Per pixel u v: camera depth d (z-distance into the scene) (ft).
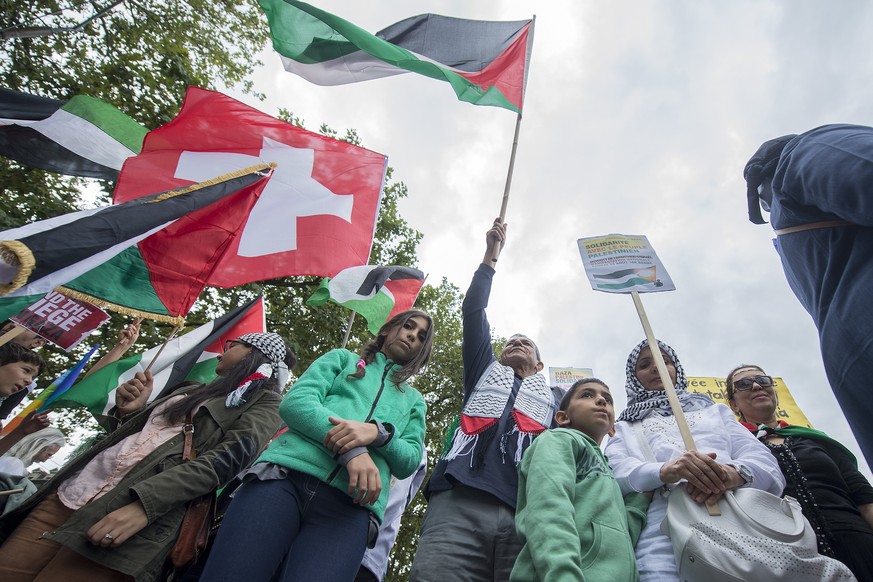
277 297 33.24
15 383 10.64
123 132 17.53
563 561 5.34
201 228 11.09
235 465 7.63
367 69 14.74
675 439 7.84
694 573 5.78
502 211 12.97
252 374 9.10
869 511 7.61
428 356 9.44
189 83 31.63
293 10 14.20
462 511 7.88
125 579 6.55
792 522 5.96
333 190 15.46
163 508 6.80
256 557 6.01
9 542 7.12
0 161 27.04
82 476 7.82
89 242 7.45
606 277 9.82
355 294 13.43
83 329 10.21
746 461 6.95
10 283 6.44
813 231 6.31
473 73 15.53
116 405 10.19
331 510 6.79
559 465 6.74
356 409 7.90
